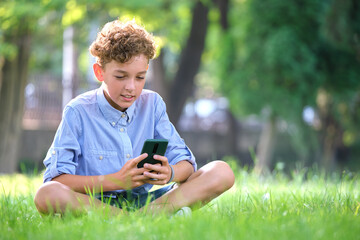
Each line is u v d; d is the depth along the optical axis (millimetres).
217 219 2711
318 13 14656
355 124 17953
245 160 22688
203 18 15141
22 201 4035
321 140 17844
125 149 3301
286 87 15086
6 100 12141
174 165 3227
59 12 11656
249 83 15367
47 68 22625
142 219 2715
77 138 3258
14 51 11562
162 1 12844
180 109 15250
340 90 16062
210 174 3139
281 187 5320
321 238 2285
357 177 5812
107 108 3262
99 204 2990
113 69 3025
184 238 2287
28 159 16641
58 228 2568
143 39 3041
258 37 15219
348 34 13992
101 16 12141
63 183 3047
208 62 23156
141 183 3033
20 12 10453
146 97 3504
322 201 3641
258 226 2512
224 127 22703
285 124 16016
